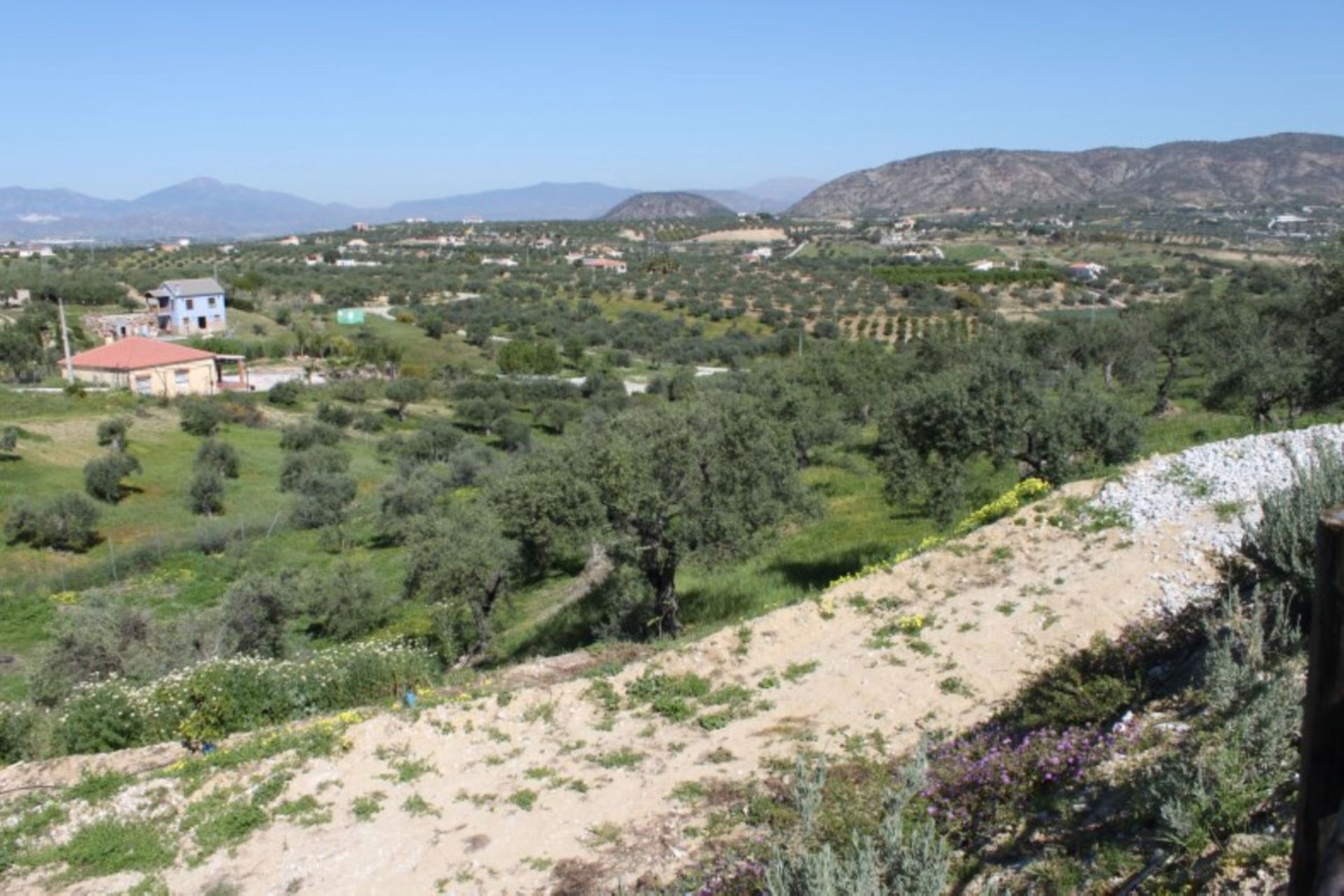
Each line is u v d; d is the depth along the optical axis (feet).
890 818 17.35
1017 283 344.08
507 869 28.32
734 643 41.45
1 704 49.29
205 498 129.49
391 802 32.89
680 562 53.62
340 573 83.15
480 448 171.12
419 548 66.08
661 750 34.53
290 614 75.36
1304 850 9.66
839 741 32.96
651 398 222.28
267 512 131.13
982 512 49.85
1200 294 170.50
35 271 359.66
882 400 119.75
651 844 28.43
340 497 126.31
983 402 53.62
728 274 434.71
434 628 69.82
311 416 205.87
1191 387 123.95
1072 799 20.92
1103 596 37.88
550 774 33.73
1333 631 9.29
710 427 54.70
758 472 52.70
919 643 38.29
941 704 33.91
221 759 36.52
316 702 46.57
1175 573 37.83
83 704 44.98
